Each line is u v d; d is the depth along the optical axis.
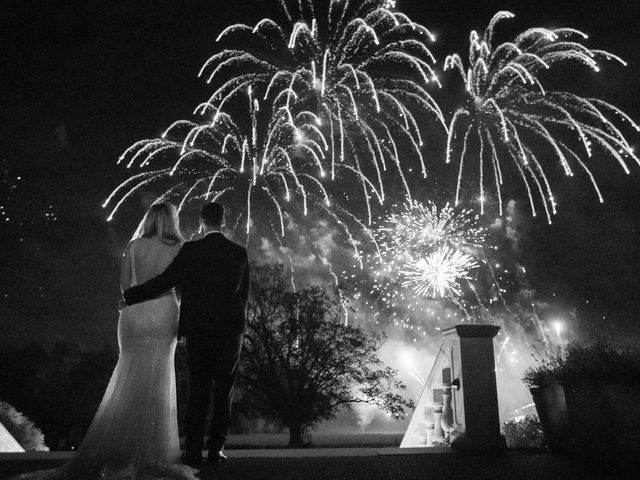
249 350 19.66
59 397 22.38
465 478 3.78
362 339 20.34
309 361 20.08
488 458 4.64
